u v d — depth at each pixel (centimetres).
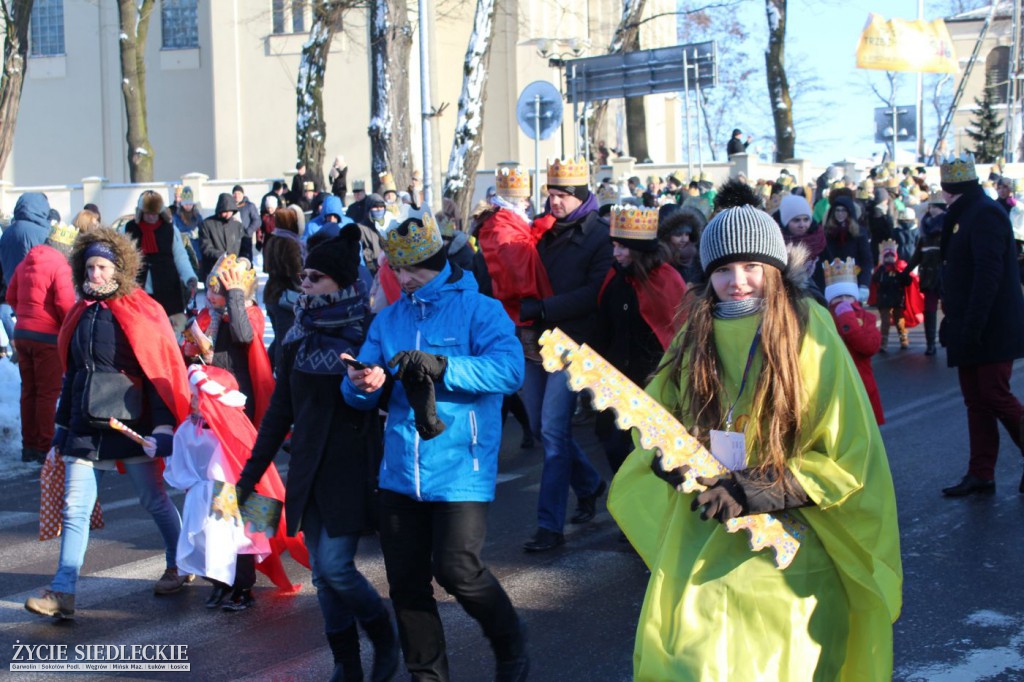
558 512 681
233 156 3669
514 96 3575
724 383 342
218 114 3675
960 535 677
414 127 3434
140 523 793
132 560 699
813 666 321
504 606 432
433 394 402
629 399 323
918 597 577
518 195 751
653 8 4022
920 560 634
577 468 734
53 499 616
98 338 588
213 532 572
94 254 588
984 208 736
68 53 4012
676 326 363
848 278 672
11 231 1147
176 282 1184
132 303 591
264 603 609
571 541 695
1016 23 3744
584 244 710
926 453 898
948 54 3269
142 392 595
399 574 427
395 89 2030
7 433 1041
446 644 532
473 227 1040
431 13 2170
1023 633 528
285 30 3609
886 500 326
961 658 501
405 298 444
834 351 330
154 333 587
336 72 3569
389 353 434
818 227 997
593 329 702
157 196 1173
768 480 323
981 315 731
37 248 979
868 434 324
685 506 343
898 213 1747
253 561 599
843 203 1213
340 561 455
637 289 648
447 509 419
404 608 428
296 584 634
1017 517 711
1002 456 876
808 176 3041
